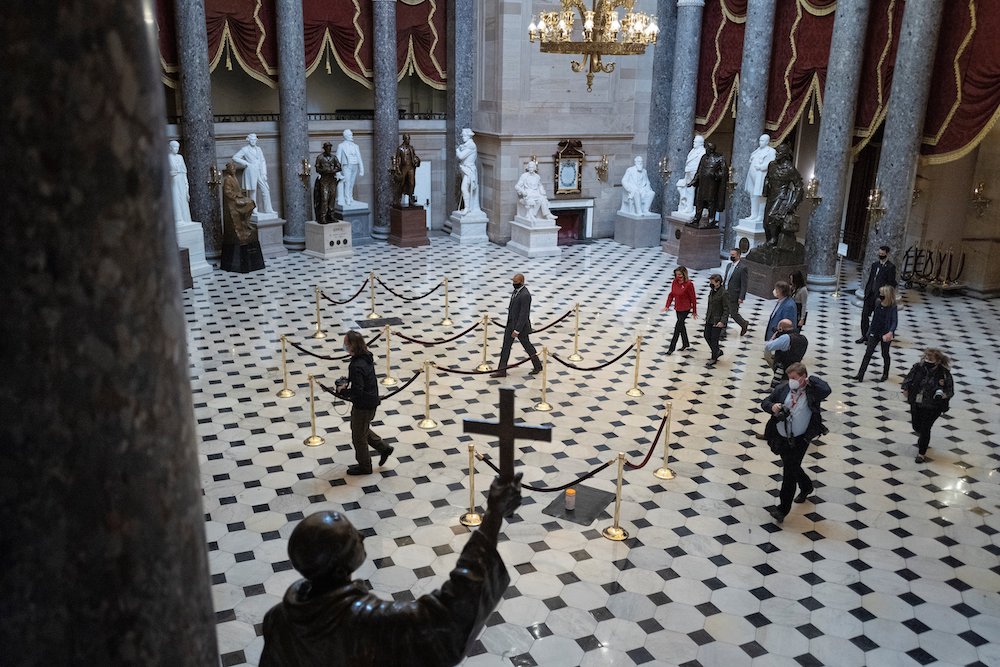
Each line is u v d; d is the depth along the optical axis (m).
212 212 19.33
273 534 8.12
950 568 7.74
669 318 15.71
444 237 23.81
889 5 16.50
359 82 23.20
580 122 22.83
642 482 9.26
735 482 9.29
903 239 16.27
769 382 12.35
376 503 8.71
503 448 2.21
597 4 12.76
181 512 1.27
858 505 8.85
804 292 12.72
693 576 7.55
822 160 17.45
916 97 15.48
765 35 19.28
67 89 1.00
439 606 2.01
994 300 17.58
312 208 22.16
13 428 1.05
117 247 1.09
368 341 13.96
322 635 2.12
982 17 14.65
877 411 11.34
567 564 7.70
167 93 19.69
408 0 22.28
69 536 1.11
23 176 1.00
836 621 6.96
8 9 0.95
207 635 1.37
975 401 11.79
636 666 6.39
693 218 20.92
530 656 6.47
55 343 1.06
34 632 1.11
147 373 1.17
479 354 13.41
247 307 16.02
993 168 17.22
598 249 22.52
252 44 20.09
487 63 22.36
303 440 10.16
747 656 6.52
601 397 11.70
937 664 6.47
